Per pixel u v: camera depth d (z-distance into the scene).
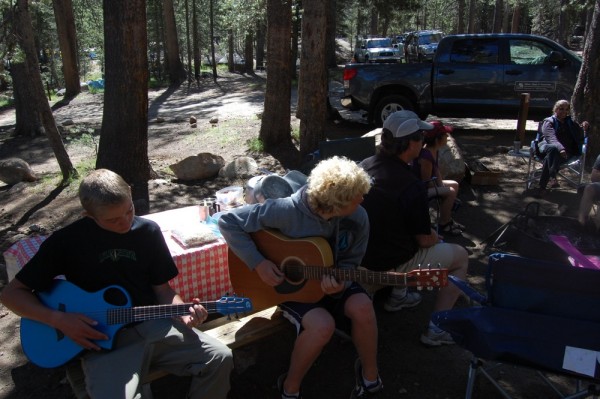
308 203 2.73
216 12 33.31
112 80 6.64
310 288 2.79
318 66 7.55
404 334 3.56
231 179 7.17
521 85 9.24
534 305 2.36
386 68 9.83
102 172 2.39
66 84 24.19
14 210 6.45
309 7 7.37
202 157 7.20
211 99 20.55
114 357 2.39
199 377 2.52
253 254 2.77
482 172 6.62
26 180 7.79
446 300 3.32
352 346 3.45
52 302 2.43
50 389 3.09
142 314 2.45
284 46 8.07
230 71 34.53
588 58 7.25
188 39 29.67
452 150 6.52
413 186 3.17
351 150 6.06
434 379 3.12
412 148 3.23
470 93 9.52
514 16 36.38
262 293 2.91
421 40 25.94
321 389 3.07
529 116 9.48
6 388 3.12
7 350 3.50
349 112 12.01
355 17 41.66
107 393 2.26
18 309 2.38
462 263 3.42
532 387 3.03
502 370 3.18
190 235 3.33
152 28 32.97
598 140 7.27
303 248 2.75
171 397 3.00
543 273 2.31
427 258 3.33
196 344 2.52
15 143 11.98
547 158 6.20
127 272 2.49
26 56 6.97
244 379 3.16
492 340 2.37
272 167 7.79
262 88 22.86
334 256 2.81
